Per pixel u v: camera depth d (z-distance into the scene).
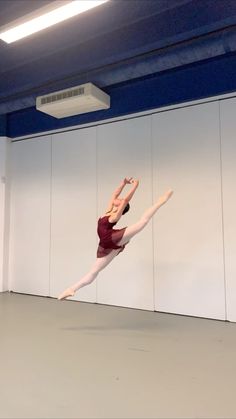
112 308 4.48
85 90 4.14
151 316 4.07
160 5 2.99
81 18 3.32
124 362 2.71
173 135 4.29
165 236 4.27
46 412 1.98
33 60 3.99
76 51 3.87
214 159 4.00
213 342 3.17
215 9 2.99
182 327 3.63
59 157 5.28
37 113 5.39
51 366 2.64
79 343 3.16
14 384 2.34
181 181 4.21
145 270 4.40
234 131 3.89
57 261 5.20
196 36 3.28
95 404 2.07
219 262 3.90
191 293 4.07
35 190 5.52
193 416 1.94
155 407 2.04
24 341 3.21
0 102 4.99
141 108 4.38
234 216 3.85
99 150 4.89
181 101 4.11
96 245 4.84
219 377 2.44
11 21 3.19
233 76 3.73
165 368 2.60
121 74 3.93
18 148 5.76
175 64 3.60
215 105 4.02
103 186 4.82
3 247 5.67
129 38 3.50
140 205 4.48
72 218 5.09
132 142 4.61
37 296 5.31
